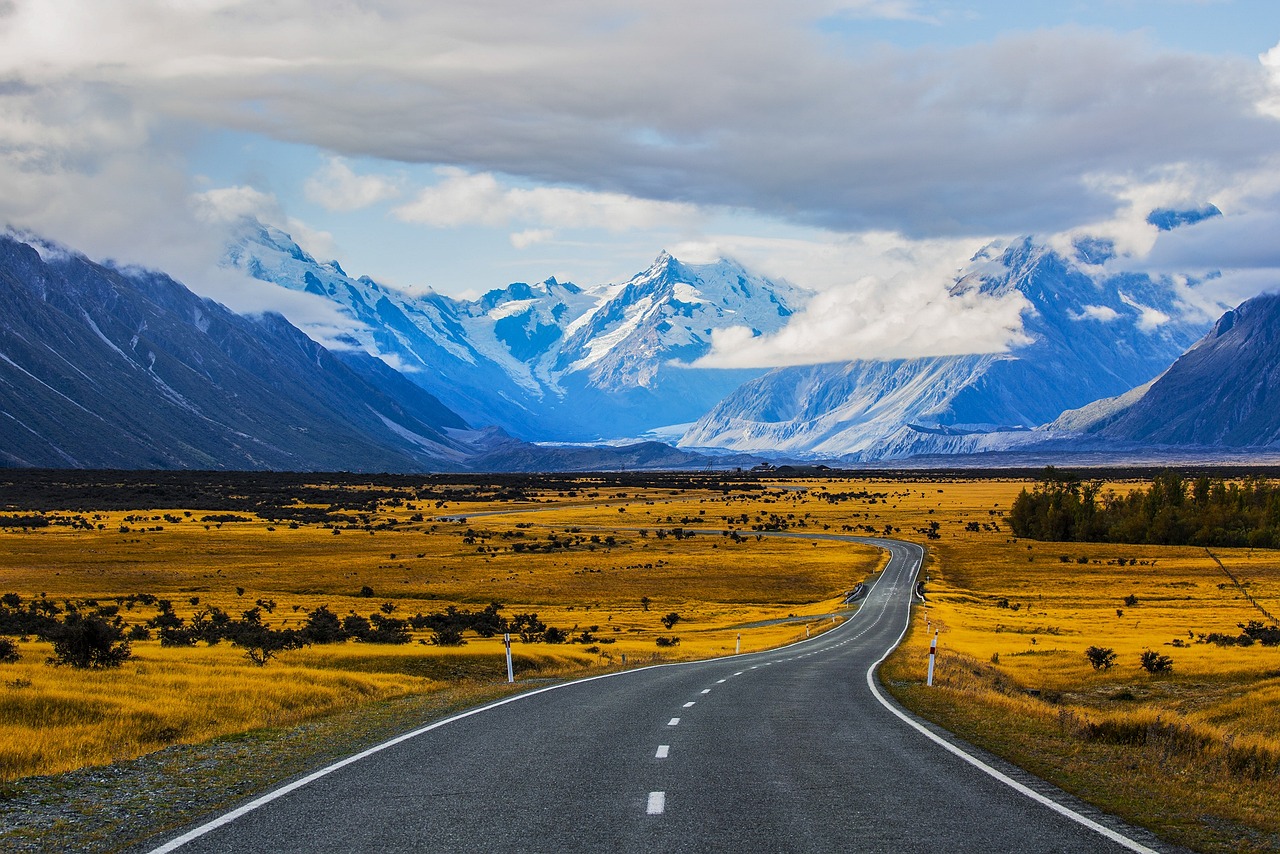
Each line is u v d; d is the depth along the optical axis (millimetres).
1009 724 24609
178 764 18812
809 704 28547
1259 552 165750
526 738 21453
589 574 134625
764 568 143875
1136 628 87000
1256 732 34250
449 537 177250
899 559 160375
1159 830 13914
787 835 13242
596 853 12398
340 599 110750
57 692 25344
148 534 166375
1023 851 12586
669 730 22766
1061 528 193250
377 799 15281
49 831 13672
